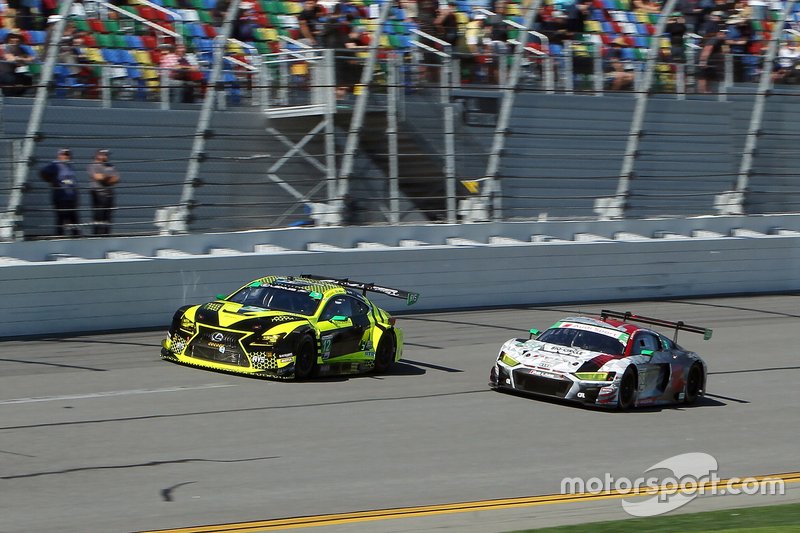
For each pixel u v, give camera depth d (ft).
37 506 77.51
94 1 183.52
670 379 137.90
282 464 94.48
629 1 249.75
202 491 83.97
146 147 175.01
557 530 74.79
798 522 80.53
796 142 249.55
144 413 111.96
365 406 122.83
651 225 230.89
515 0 234.79
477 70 212.64
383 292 152.15
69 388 123.54
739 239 237.66
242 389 127.34
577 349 135.74
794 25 272.10
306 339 135.23
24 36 174.50
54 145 167.53
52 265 159.53
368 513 79.82
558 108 224.53
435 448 104.83
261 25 203.41
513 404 129.90
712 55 245.65
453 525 76.74
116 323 166.40
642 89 223.30
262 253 181.68
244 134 184.55
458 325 188.14
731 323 205.36
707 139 239.91
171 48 187.32
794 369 167.73
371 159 196.34
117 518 75.25
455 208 208.03
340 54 196.34
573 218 222.89
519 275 211.61
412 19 214.69
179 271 172.14
